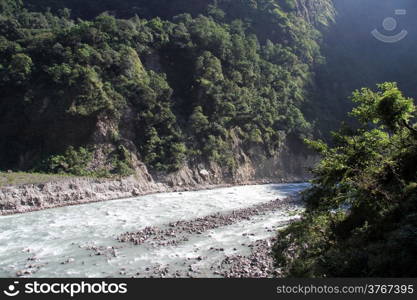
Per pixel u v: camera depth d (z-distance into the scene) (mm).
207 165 61531
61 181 42250
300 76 93750
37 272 19641
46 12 78250
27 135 53438
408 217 12453
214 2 95125
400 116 15766
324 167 16266
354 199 15055
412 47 119312
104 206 40031
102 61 58062
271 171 71750
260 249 23484
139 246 24672
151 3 94625
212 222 32062
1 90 55562
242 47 77125
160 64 69250
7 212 35531
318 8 125125
